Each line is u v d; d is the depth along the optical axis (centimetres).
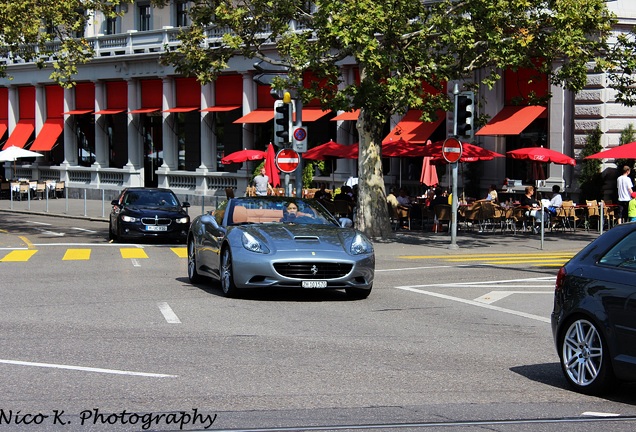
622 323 956
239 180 5288
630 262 984
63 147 6556
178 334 1332
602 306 982
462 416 888
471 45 2844
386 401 948
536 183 3762
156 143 5956
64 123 6338
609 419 889
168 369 1084
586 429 848
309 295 1805
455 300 1766
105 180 6188
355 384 1024
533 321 1531
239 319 1480
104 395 949
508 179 4031
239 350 1212
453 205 2936
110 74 5950
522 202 3612
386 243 3120
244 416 871
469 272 2270
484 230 3591
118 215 3180
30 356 1152
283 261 1644
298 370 1092
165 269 2311
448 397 974
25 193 6225
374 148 3275
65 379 1023
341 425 841
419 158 4509
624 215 3409
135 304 1645
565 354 1037
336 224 1850
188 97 5603
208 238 1869
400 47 3003
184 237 3192
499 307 1683
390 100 2939
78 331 1351
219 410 894
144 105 5888
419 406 928
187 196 5572
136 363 1116
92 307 1605
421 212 3703
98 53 5991
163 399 936
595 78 3722
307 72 4872
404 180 4559
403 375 1080
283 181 4934
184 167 5722
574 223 3562
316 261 1652
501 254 2772
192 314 1530
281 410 898
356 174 4759
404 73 2980
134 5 5919
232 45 3005
